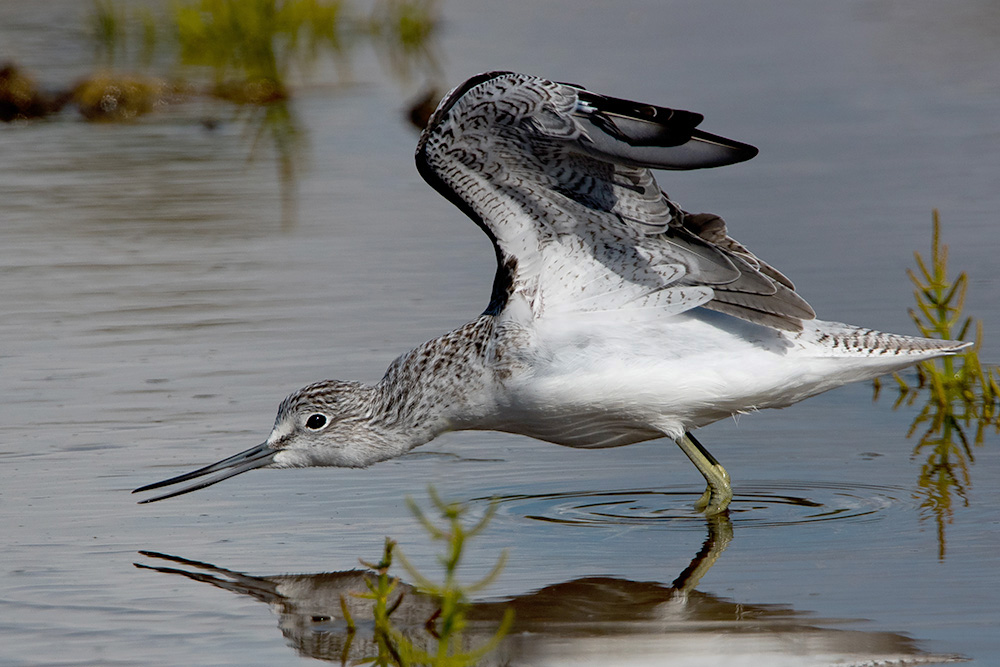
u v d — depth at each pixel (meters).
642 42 33.97
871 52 32.22
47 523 11.05
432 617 9.42
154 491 11.68
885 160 22.72
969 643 8.71
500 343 11.09
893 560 10.05
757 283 10.93
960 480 11.71
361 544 10.71
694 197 20.89
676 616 9.28
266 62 33.53
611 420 11.09
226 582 9.99
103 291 17.55
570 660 8.77
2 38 37.94
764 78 29.23
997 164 22.20
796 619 9.16
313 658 8.77
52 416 13.38
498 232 11.12
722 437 13.09
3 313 16.67
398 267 18.36
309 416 11.77
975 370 14.09
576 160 10.68
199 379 14.38
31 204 21.75
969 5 38.84
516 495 11.80
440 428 11.65
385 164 24.31
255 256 18.98
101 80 29.88
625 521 11.13
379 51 35.81
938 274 14.16
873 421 13.38
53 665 8.64
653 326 11.05
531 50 33.38
